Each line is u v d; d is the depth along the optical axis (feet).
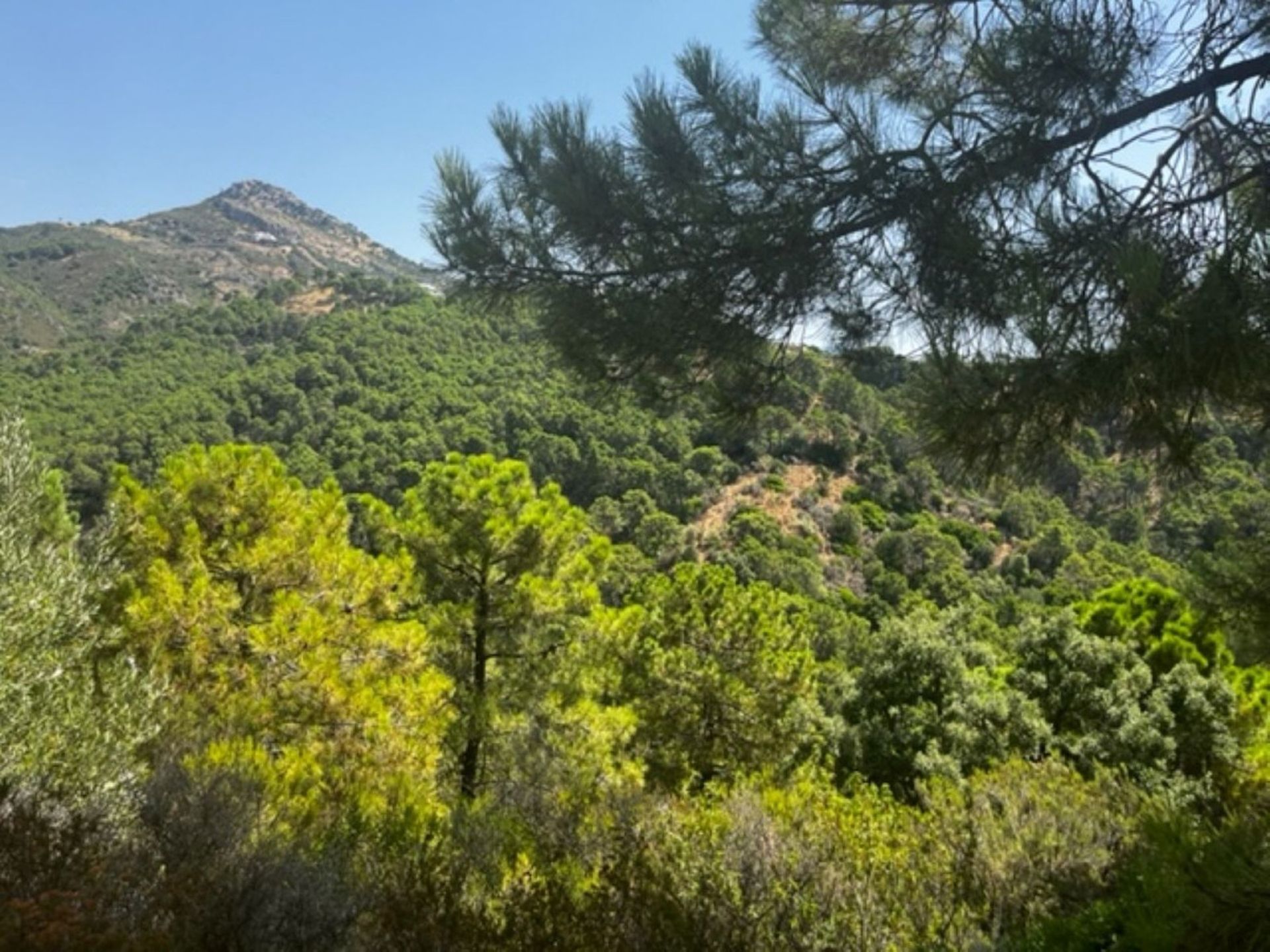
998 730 42.80
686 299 10.06
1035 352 7.99
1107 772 18.04
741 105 9.64
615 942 10.09
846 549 187.52
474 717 29.35
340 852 13.58
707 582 48.83
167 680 18.84
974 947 11.32
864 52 11.62
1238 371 7.32
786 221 9.47
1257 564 11.02
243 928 10.61
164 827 12.75
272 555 27.58
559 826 13.84
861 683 46.93
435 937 10.25
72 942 8.84
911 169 9.48
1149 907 7.09
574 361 11.14
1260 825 6.66
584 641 33.17
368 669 27.27
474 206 10.65
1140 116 9.21
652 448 227.61
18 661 13.71
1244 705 43.91
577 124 10.03
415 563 31.12
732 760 45.34
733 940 10.37
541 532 30.48
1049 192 9.04
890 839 14.74
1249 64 8.78
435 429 231.09
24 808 11.53
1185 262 8.15
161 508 27.40
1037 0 9.08
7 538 14.49
